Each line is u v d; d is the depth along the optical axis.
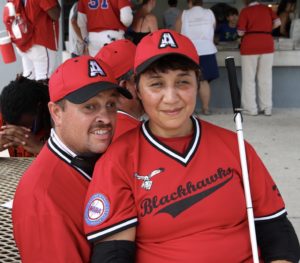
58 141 1.71
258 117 7.07
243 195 1.69
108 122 1.70
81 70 1.69
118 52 2.39
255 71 7.05
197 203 1.61
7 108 2.64
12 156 3.05
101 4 5.58
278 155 5.46
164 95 1.64
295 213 4.02
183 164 1.63
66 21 7.11
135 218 1.59
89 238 1.58
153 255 1.60
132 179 1.62
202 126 1.73
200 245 1.59
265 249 1.72
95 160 1.74
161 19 9.33
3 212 2.20
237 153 1.71
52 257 1.57
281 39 7.56
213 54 6.86
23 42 5.44
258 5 6.85
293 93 7.60
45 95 2.69
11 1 5.38
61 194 1.62
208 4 9.43
